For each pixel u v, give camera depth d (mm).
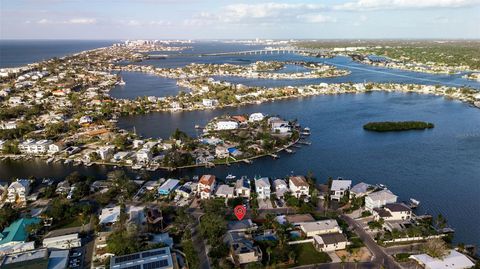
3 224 121500
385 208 125750
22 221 120812
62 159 192875
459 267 98000
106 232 117312
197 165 181375
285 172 173375
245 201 140375
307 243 111812
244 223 120562
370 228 119438
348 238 114062
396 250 108062
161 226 120500
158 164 181125
